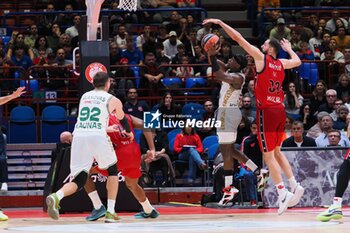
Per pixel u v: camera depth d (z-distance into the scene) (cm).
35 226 1006
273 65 1059
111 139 1066
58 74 1847
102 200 1267
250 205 1359
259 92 1055
